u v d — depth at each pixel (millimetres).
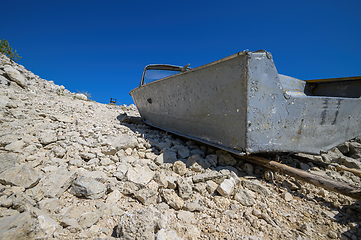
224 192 1897
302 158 3090
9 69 5719
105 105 8133
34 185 1798
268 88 2084
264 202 1871
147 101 4398
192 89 2762
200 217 1636
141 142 3158
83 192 1792
